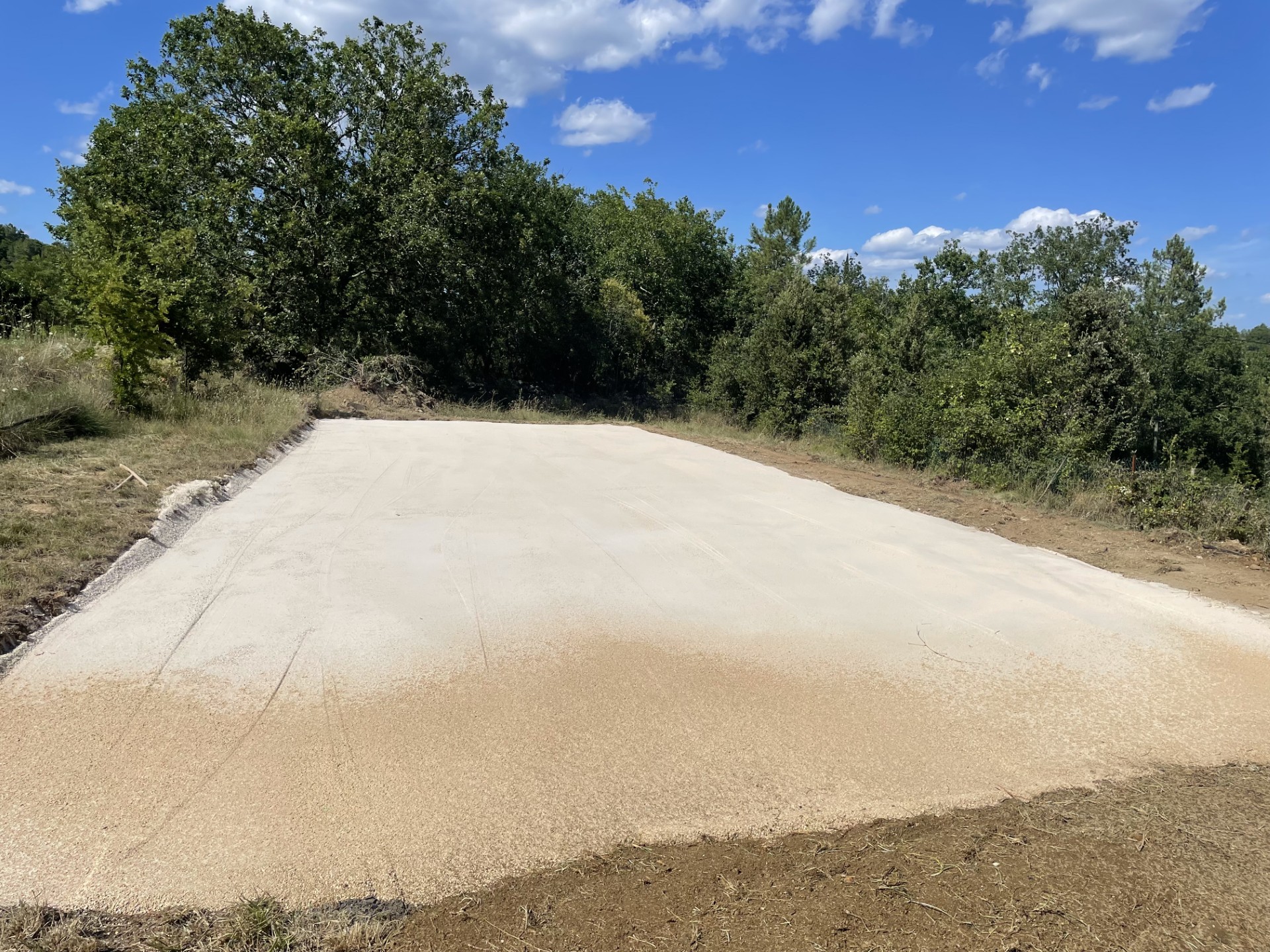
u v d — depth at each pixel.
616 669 4.62
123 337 10.38
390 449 11.36
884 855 3.04
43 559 5.38
